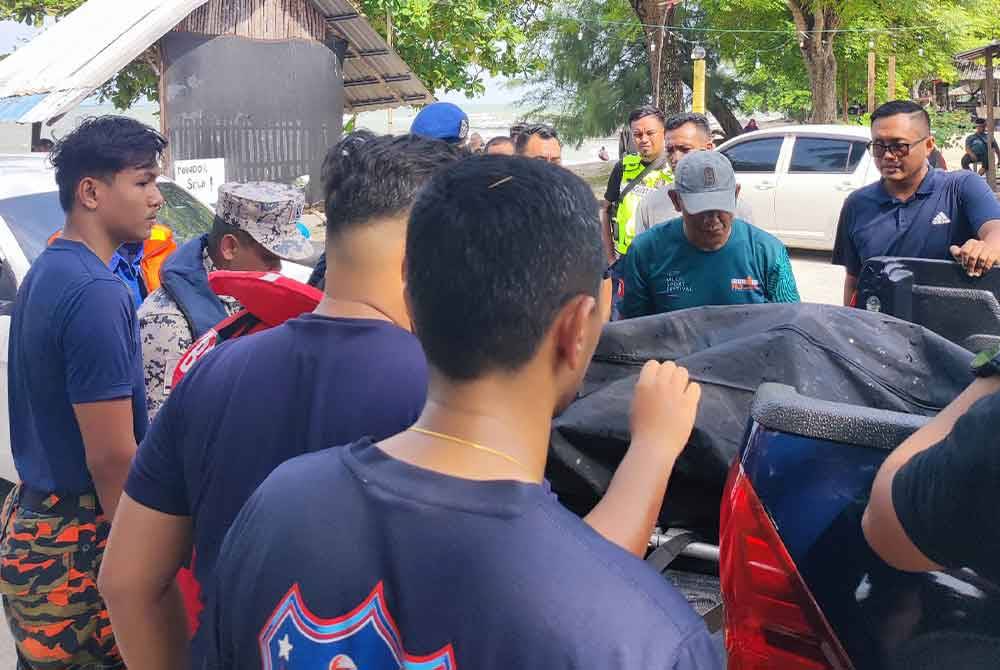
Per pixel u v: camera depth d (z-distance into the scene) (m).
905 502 1.34
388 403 1.48
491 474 1.06
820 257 13.55
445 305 1.06
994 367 1.34
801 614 1.64
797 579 1.64
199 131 9.77
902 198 3.97
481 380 1.08
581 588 0.98
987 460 1.22
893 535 1.37
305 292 1.89
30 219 4.86
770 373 2.26
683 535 2.24
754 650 1.69
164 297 2.76
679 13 25.47
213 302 2.76
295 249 2.80
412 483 1.07
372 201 1.52
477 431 1.08
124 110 11.59
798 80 25.84
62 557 2.52
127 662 1.63
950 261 3.57
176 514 1.60
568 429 2.21
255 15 9.97
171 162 9.29
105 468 2.42
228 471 1.51
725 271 3.60
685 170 3.51
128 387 2.44
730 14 24.81
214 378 1.56
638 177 5.60
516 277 1.05
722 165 3.51
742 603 1.70
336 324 1.53
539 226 1.06
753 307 2.48
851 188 12.78
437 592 1.01
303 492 1.12
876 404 2.26
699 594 2.21
